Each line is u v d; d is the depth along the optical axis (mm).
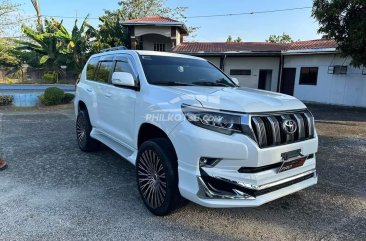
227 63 19875
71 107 13562
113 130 4547
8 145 6285
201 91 3438
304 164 3287
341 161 5629
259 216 3443
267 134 2873
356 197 4012
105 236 2949
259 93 3578
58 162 5203
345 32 10492
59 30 25594
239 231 3121
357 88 15852
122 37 23172
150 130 3656
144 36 22000
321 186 4371
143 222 3238
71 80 25766
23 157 5449
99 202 3684
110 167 4996
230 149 2764
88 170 4828
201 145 2811
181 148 2967
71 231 3020
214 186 2893
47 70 26922
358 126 9711
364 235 3092
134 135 3865
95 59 5742
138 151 3586
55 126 8648
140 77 3918
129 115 3971
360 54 10383
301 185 3271
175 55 4738
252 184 2842
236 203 2836
